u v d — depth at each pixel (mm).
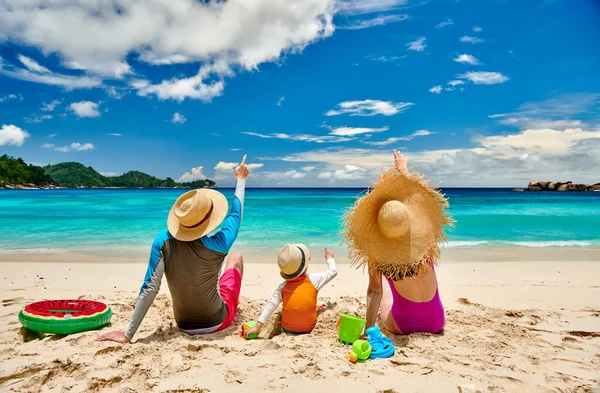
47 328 3873
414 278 3805
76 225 15906
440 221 3777
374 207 3811
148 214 21016
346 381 2961
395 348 3643
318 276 4316
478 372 3125
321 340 3949
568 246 11219
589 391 2857
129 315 4750
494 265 8461
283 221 17438
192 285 3824
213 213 3896
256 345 3633
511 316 4746
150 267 3730
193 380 2955
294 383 2920
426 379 3002
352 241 3855
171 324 4445
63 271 7727
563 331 4156
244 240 12297
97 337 3840
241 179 4500
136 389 2814
